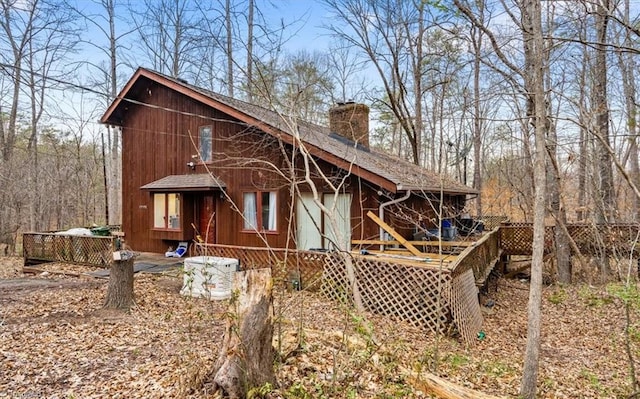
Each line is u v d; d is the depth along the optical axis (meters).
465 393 4.09
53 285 8.55
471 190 14.09
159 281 9.07
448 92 14.77
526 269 14.62
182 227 12.39
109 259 10.29
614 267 11.86
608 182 11.40
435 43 16.84
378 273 7.49
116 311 6.56
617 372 6.05
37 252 11.54
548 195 11.87
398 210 9.87
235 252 9.83
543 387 5.15
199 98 11.74
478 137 14.84
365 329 4.49
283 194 11.20
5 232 16.86
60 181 22.75
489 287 11.73
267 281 3.71
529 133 9.84
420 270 6.97
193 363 4.14
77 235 10.91
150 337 5.43
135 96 13.86
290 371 4.07
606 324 8.45
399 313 7.19
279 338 3.92
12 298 7.34
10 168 18.66
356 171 9.20
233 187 12.04
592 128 6.29
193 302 7.11
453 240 10.58
